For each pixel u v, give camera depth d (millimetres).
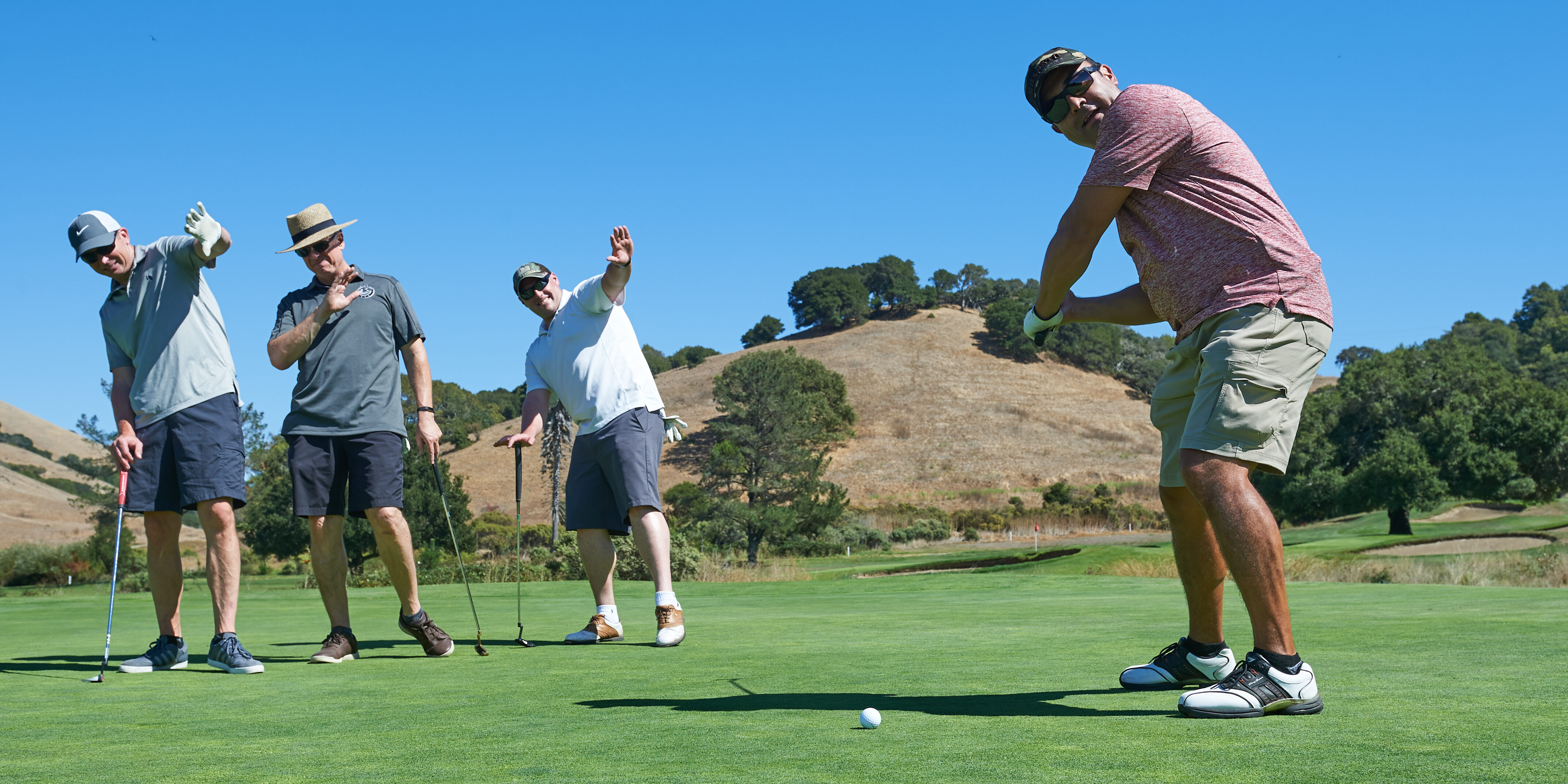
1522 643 3672
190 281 3863
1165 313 2602
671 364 116250
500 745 1979
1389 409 35250
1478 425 34281
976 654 3736
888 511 57250
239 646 3684
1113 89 2756
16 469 78812
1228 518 2277
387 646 4754
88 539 38812
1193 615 2717
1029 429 74625
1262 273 2371
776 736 2000
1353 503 34094
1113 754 1745
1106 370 91625
